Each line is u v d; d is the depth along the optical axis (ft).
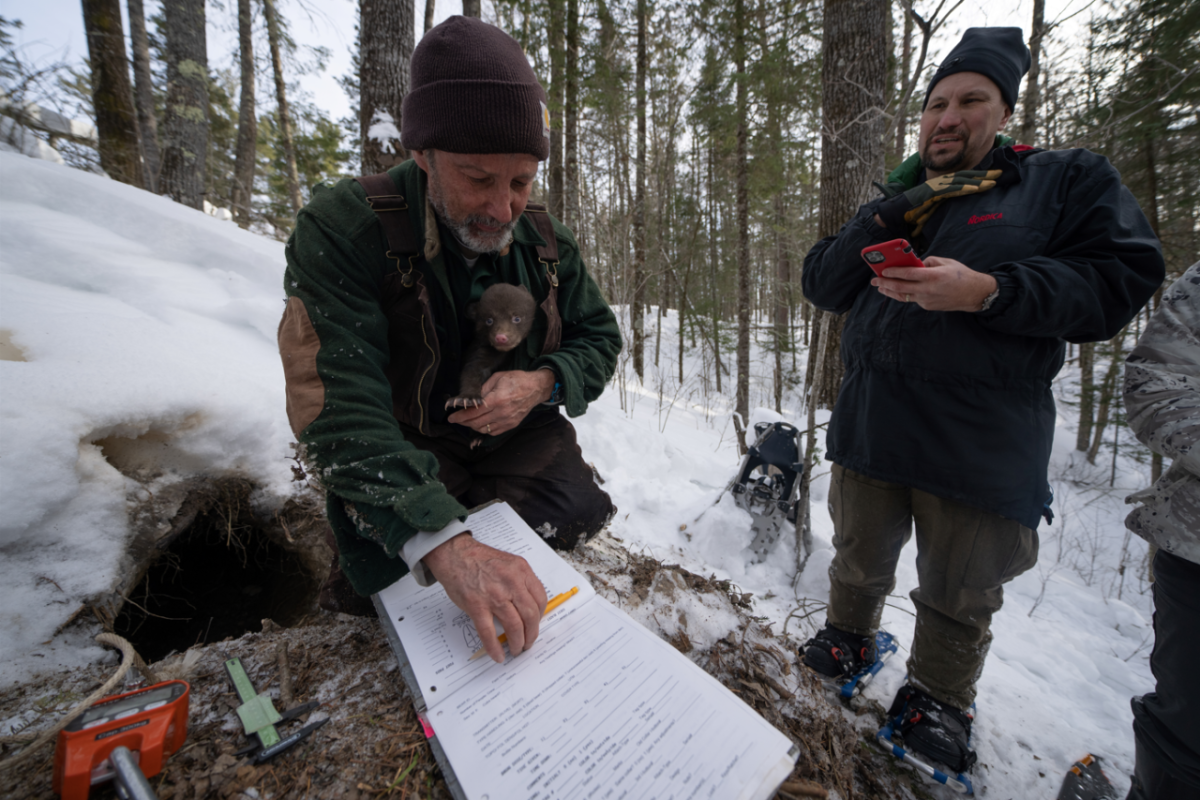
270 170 50.75
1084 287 4.64
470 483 6.44
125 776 3.10
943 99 5.72
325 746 3.94
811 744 4.75
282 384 10.36
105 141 22.27
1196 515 4.19
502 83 4.03
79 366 7.34
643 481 12.18
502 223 4.77
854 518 6.40
